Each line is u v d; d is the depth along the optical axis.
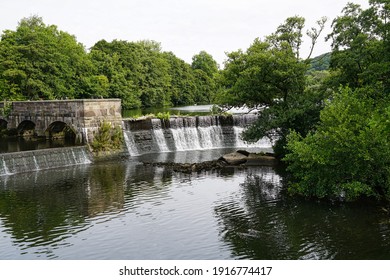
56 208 27.38
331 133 27.05
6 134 56.59
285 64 39.44
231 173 38.06
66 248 20.62
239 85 41.81
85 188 32.66
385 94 30.70
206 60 158.50
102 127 48.12
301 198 28.66
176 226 23.56
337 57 36.41
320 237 21.30
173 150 54.19
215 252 19.77
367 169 25.84
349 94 30.67
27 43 67.50
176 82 133.88
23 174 38.19
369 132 24.94
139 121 53.00
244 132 43.66
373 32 35.41
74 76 79.81
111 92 97.94
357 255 18.91
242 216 25.11
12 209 27.31
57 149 42.53
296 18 42.75
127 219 24.94
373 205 26.02
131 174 37.91
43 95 68.75
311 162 27.52
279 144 42.25
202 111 87.75
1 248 20.75
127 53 109.88
